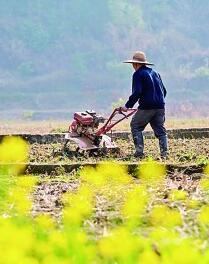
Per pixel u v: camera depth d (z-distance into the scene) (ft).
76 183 61.26
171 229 33.65
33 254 27.71
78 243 27.78
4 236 26.63
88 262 27.12
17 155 46.78
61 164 70.95
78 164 70.95
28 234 27.55
